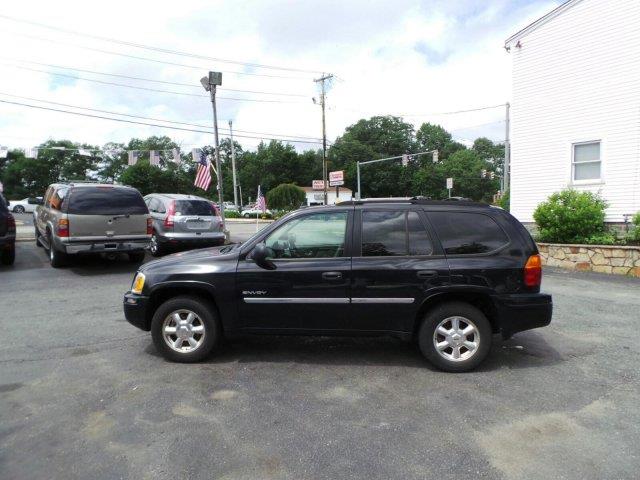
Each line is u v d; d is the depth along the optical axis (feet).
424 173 304.30
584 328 20.85
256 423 12.10
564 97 47.06
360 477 9.80
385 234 16.12
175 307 16.37
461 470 10.05
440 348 15.70
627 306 24.94
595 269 36.52
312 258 16.11
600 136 44.75
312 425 12.00
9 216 35.83
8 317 22.39
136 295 16.61
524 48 49.78
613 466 10.16
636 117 42.47
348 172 293.23
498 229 16.08
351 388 14.37
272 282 15.99
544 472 9.96
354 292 15.78
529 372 15.69
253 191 302.86
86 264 38.58
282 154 306.14
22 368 15.87
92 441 11.19
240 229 86.43
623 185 43.60
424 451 10.78
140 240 35.68
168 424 12.02
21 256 41.93
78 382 14.70
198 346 16.38
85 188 34.40
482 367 16.16
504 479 9.73
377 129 314.76
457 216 16.24
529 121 49.85
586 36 45.21
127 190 35.68
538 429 11.79
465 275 15.53
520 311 15.55
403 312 15.75
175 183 192.03
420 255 15.84
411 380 15.01
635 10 42.06
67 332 19.99
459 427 11.90
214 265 16.29
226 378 15.08
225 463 10.30
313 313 15.99
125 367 16.01
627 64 42.80
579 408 12.97
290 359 16.90
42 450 10.80
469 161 314.35
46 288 29.19
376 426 11.96
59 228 33.68
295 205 163.22
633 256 34.60
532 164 49.83
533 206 49.93
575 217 38.52
